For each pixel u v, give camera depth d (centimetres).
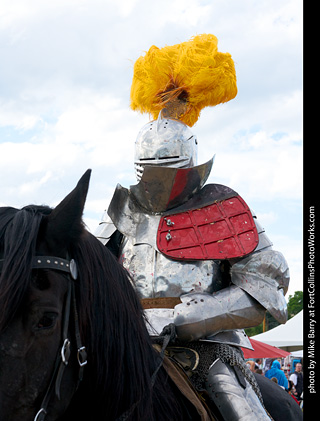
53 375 158
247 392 252
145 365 196
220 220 292
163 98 345
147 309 272
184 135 314
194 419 225
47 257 164
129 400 188
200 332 249
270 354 1005
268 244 288
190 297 257
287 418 305
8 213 169
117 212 303
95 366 180
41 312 153
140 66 357
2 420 149
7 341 149
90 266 182
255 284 267
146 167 288
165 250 287
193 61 339
